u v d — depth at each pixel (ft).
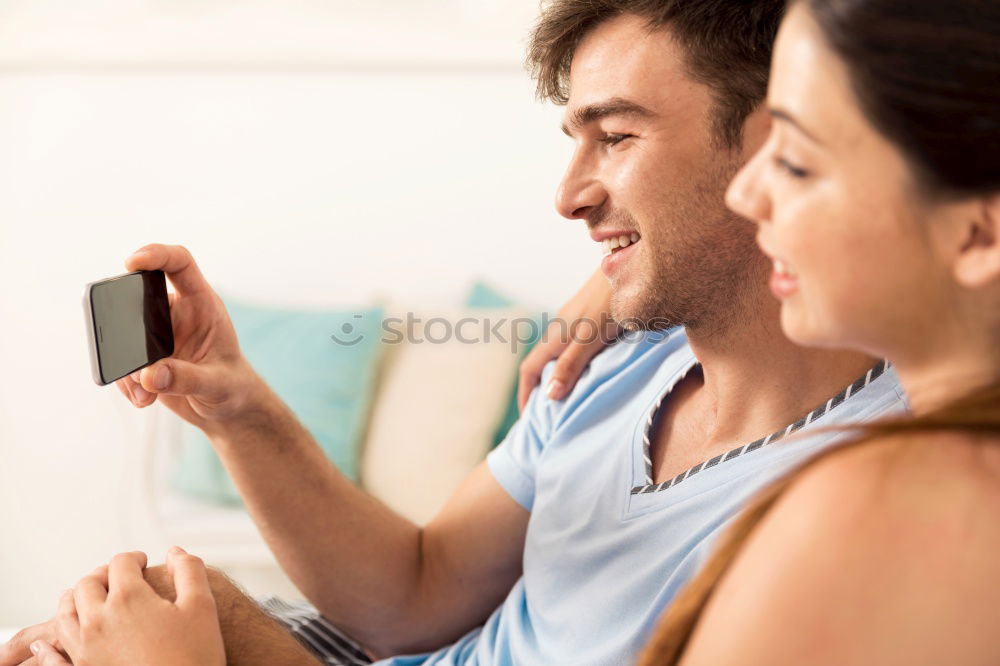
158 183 10.19
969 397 1.94
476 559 5.13
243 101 10.09
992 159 1.87
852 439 2.00
